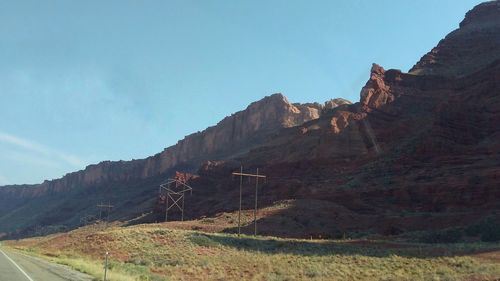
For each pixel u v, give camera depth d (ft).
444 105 410.93
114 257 180.34
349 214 307.99
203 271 135.23
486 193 288.71
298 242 211.41
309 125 611.47
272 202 398.01
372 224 285.02
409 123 464.24
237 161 620.90
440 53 652.07
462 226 240.32
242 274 129.70
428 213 285.84
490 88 449.48
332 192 355.77
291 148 545.44
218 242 208.33
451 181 313.32
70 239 291.99
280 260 159.94
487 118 404.36
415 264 134.41
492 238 205.36
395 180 351.25
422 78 569.23
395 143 440.86
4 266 118.93
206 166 621.31
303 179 446.60
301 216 309.01
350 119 509.76
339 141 480.64
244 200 437.17
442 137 381.19
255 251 191.01
